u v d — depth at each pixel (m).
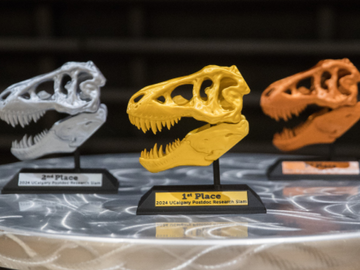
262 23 2.79
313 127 1.38
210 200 0.98
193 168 1.62
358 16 2.76
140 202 1.00
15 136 2.86
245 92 1.00
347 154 2.75
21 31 2.84
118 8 2.82
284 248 0.75
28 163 1.73
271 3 2.71
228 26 2.82
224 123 0.99
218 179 1.03
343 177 1.36
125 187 1.29
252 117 2.89
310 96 1.32
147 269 0.75
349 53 2.62
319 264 0.76
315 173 1.37
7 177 1.42
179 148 1.00
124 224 0.88
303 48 2.64
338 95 1.33
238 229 0.83
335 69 1.33
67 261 0.78
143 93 0.99
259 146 2.80
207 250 0.74
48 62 2.77
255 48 2.66
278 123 2.88
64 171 1.24
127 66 2.88
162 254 0.75
